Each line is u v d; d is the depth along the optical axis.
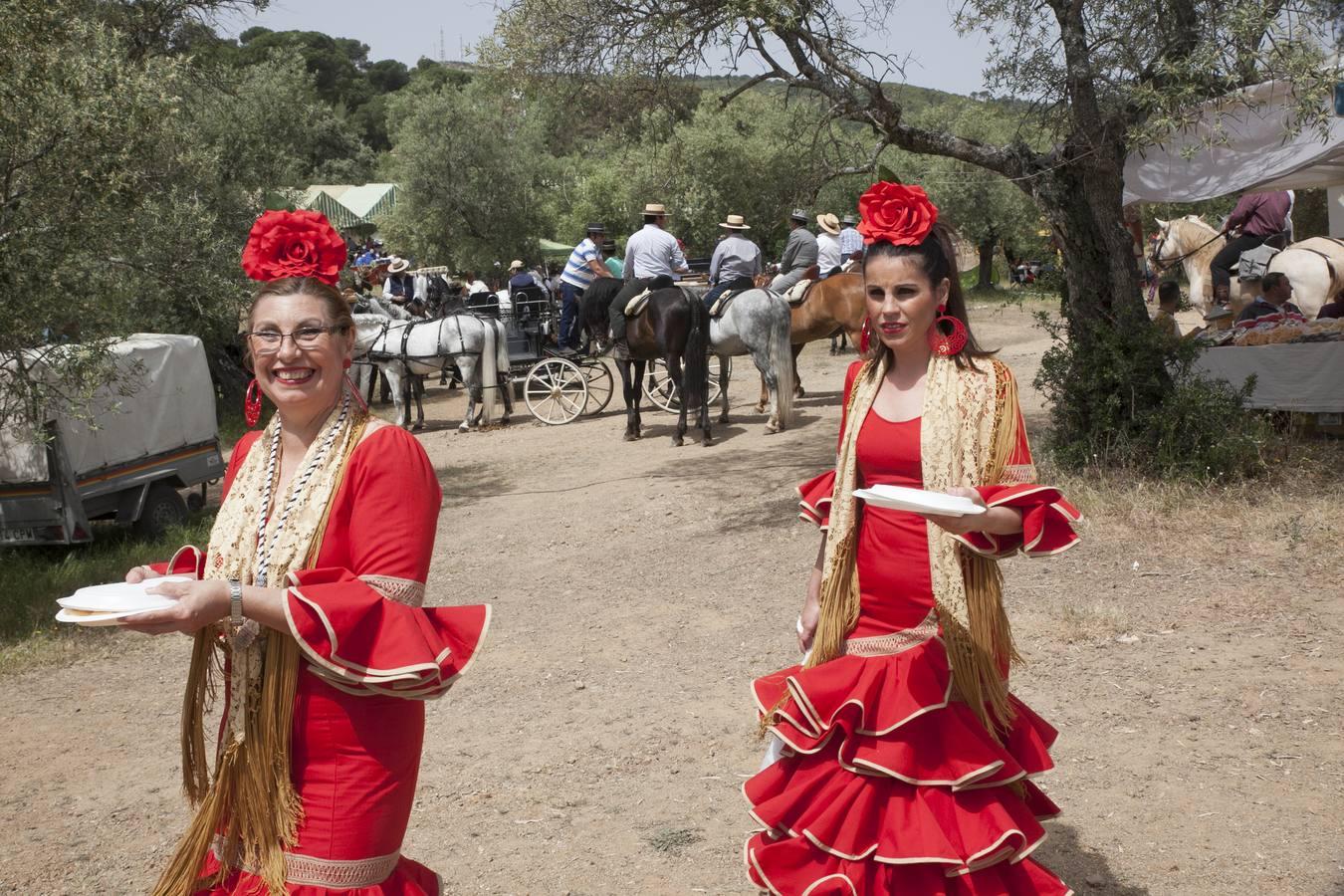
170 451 11.07
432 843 4.47
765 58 9.10
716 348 13.95
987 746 2.77
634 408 14.25
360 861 2.50
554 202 36.03
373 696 2.50
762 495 10.35
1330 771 4.27
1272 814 4.02
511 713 5.88
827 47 8.84
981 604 2.85
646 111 10.76
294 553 2.49
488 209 31.78
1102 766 4.52
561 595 8.09
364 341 16.66
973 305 29.34
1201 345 8.81
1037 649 5.79
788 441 12.98
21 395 8.47
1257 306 11.26
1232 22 7.38
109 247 9.27
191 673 2.66
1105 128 8.50
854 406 3.01
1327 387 9.24
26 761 5.78
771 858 2.80
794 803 2.86
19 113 8.13
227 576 2.55
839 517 2.98
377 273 22.20
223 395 19.03
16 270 8.17
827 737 2.83
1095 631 5.92
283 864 2.46
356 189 36.47
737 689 5.86
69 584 9.19
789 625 6.79
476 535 10.28
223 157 18.88
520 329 18.44
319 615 2.32
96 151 8.40
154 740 5.98
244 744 2.50
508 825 4.58
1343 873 3.61
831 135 9.39
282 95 20.33
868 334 3.07
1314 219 20.36
